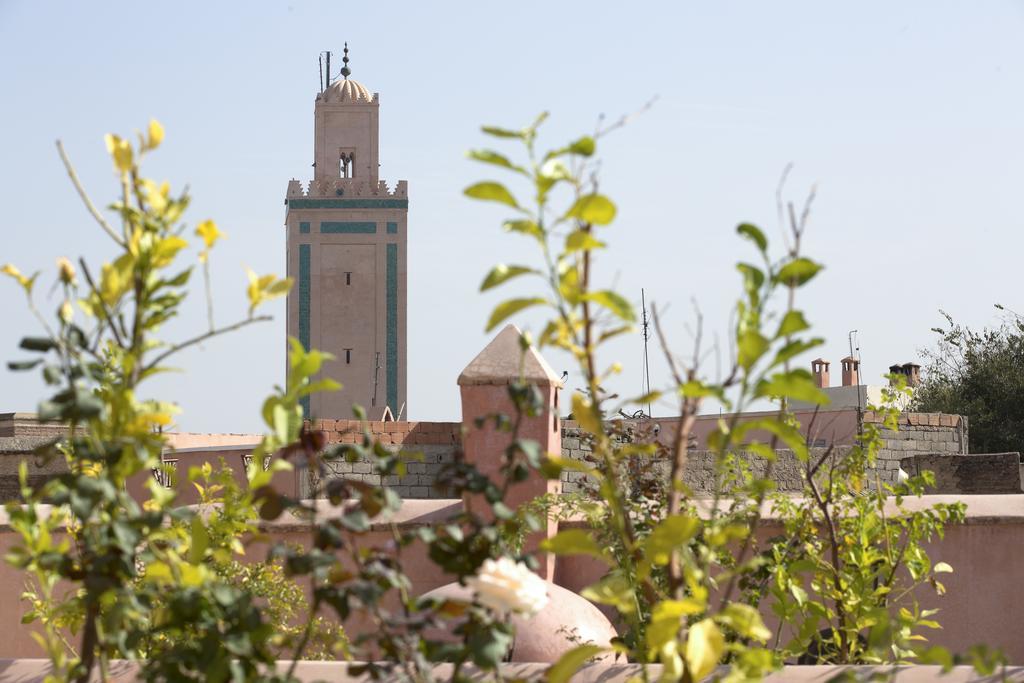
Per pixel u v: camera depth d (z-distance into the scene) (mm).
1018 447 52375
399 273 93250
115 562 4012
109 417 4129
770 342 3688
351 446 4363
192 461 27312
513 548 8898
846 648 7531
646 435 10359
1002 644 9594
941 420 32219
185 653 4070
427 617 4145
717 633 3799
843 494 8977
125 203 4035
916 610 7883
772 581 8070
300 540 9742
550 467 4293
